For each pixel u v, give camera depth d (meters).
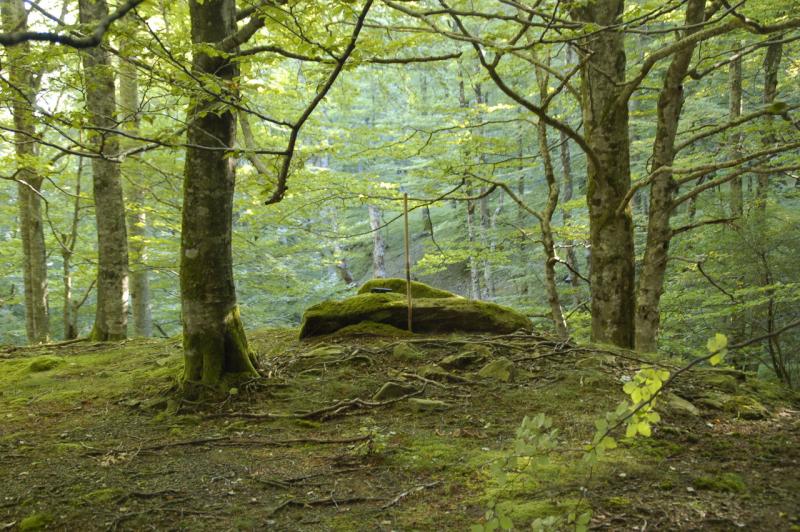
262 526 3.17
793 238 10.14
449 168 9.44
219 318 5.56
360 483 3.69
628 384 2.23
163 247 12.53
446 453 4.05
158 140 3.69
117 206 9.22
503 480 2.47
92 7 7.70
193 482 3.76
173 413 5.21
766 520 2.91
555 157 20.27
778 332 1.69
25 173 10.21
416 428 4.63
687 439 4.09
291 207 11.24
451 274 24.20
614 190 7.71
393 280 8.31
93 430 4.87
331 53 3.75
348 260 27.20
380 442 4.17
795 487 3.27
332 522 3.19
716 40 10.76
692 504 3.10
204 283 5.51
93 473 3.94
